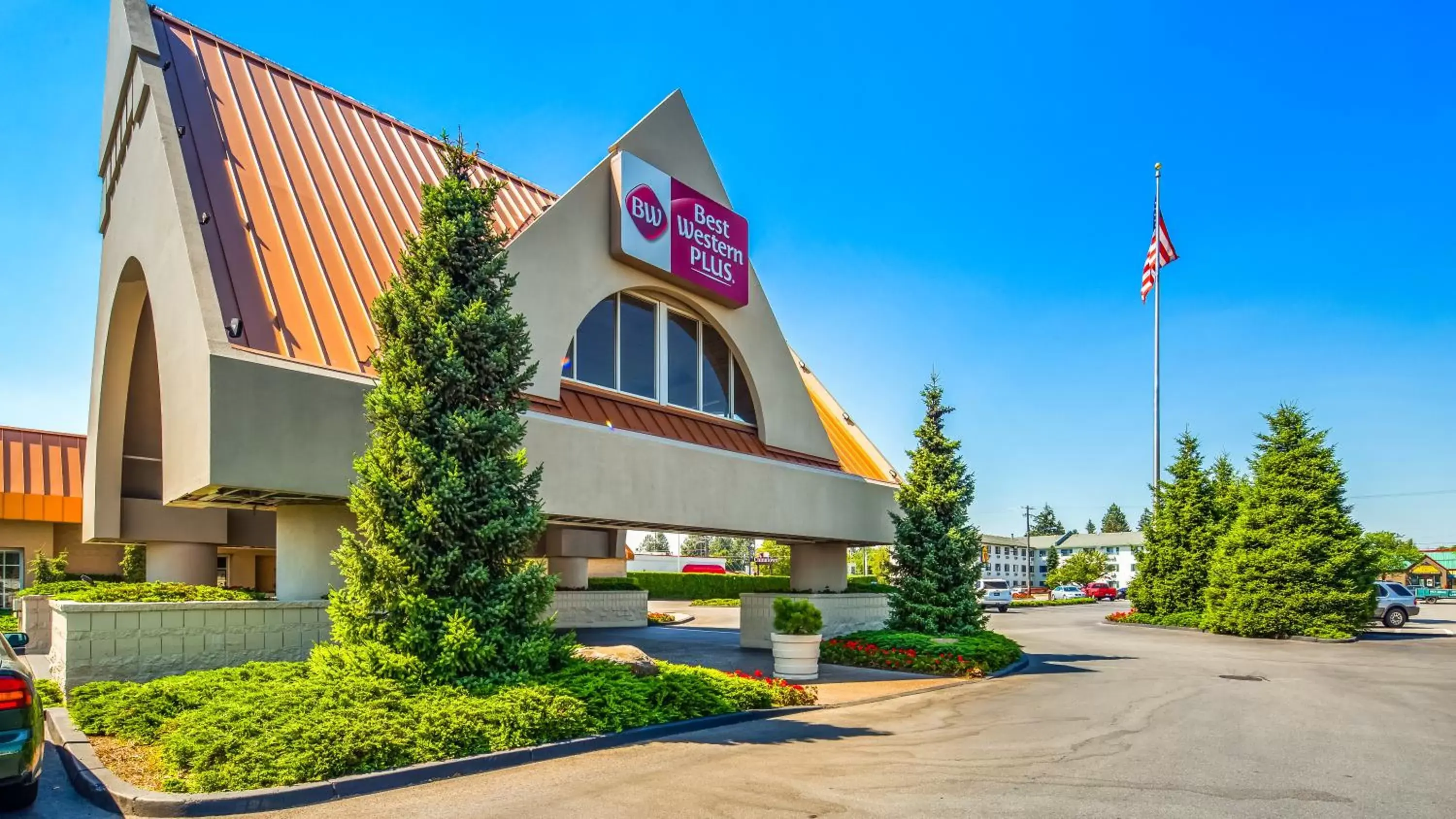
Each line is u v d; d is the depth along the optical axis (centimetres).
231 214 1246
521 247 1355
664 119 1680
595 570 4019
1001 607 4931
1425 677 1633
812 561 2131
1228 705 1264
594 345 1565
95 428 1908
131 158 1517
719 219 1750
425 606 945
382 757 750
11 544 2364
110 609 1027
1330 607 2586
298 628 1152
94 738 830
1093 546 12494
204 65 1491
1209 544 3253
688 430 1677
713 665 1716
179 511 1973
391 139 1695
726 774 788
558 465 1322
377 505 966
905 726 1077
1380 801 727
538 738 870
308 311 1193
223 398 998
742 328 1842
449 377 997
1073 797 721
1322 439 2719
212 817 643
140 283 1647
